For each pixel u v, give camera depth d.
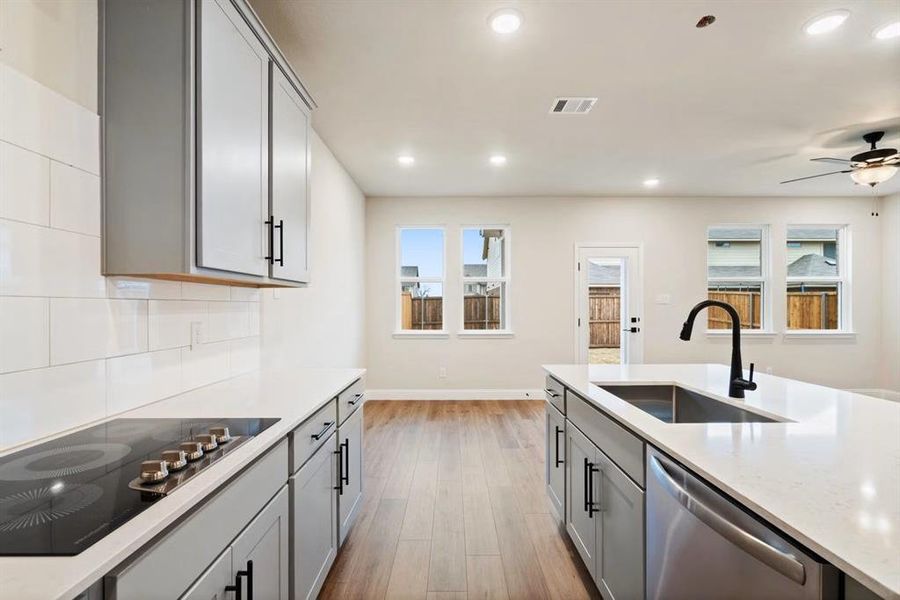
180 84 1.33
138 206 1.35
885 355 5.50
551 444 2.53
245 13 1.59
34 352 1.16
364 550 2.17
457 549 2.18
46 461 1.03
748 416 1.63
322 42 2.20
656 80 2.61
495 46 2.25
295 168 2.11
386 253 5.48
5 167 1.09
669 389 2.15
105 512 0.78
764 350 5.55
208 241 1.39
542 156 3.98
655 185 5.02
